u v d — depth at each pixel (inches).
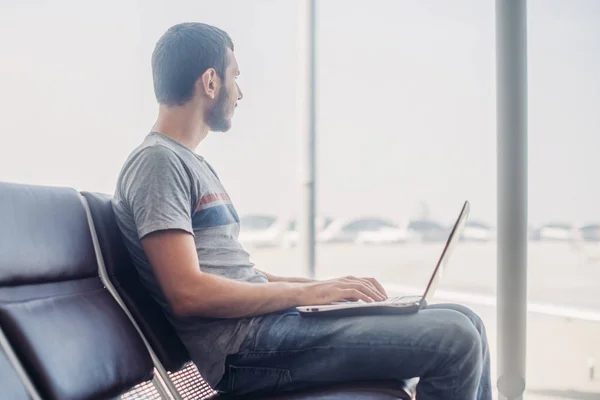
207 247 54.8
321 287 53.6
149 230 49.6
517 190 88.1
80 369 41.8
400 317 49.9
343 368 50.2
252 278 57.4
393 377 49.7
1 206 42.2
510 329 88.3
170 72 58.4
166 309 54.8
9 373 37.0
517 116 88.0
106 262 52.5
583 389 96.7
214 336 52.9
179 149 56.2
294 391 51.7
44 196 46.9
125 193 53.6
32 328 39.9
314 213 136.7
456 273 179.9
